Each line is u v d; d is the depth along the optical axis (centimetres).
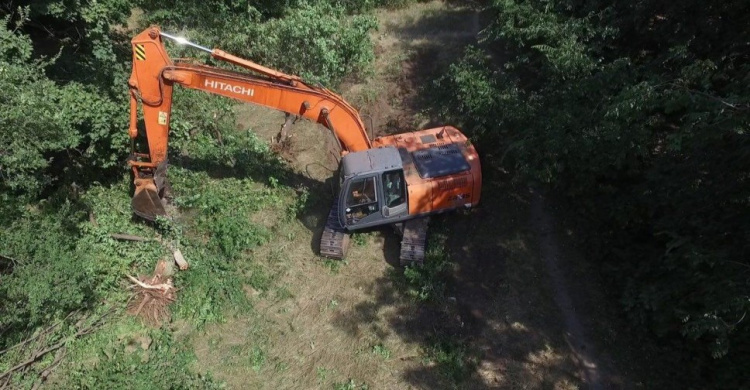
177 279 1212
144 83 1111
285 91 1187
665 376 1061
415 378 1079
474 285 1258
